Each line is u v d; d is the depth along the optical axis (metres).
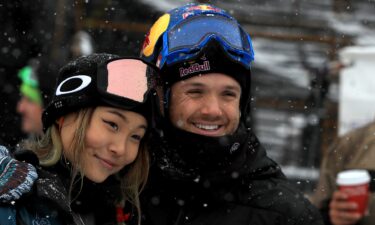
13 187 1.99
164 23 2.84
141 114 2.29
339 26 9.34
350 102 5.80
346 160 3.69
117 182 2.47
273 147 8.38
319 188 3.78
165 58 2.71
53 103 2.29
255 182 2.69
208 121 2.63
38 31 6.41
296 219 2.61
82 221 2.32
